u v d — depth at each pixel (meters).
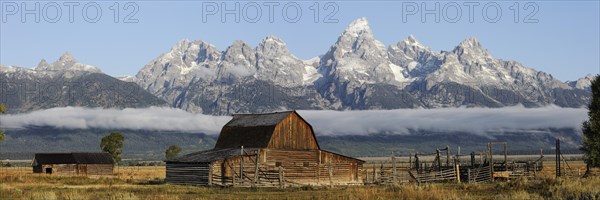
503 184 69.38
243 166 83.25
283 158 87.25
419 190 56.56
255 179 82.25
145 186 75.56
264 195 61.66
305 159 89.00
